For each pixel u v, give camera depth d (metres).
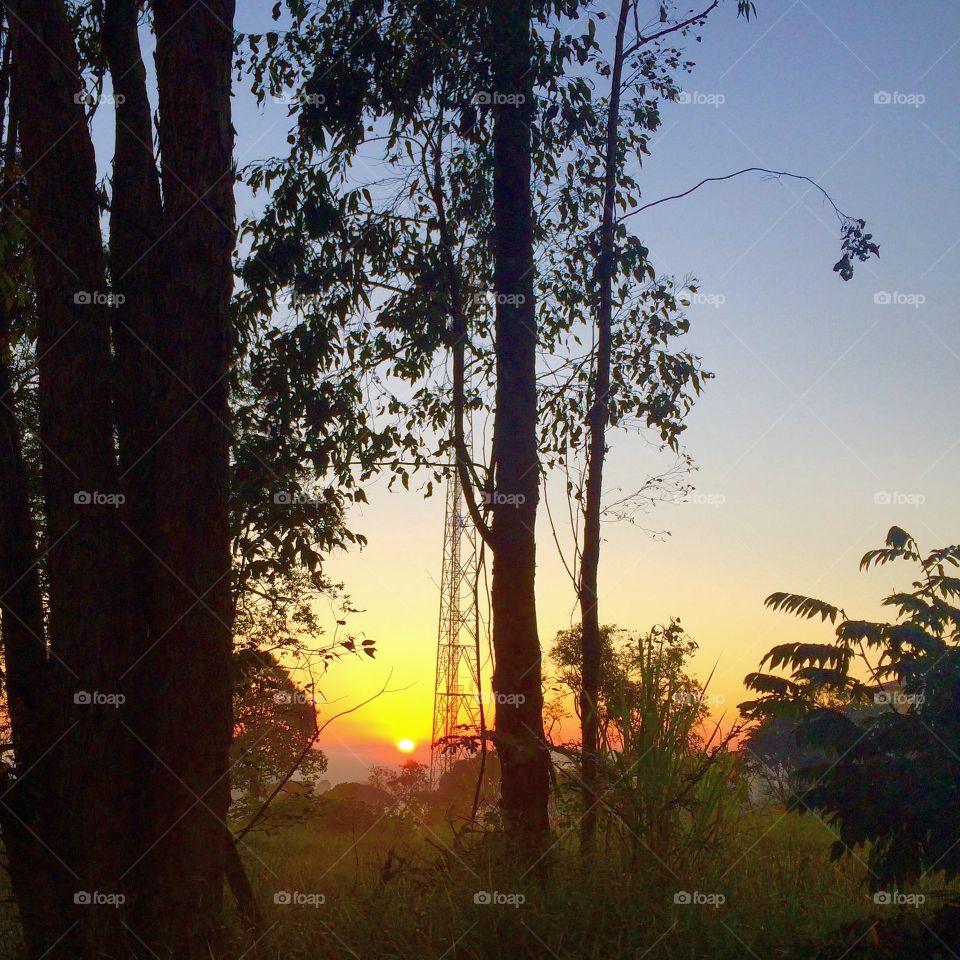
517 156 9.41
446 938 5.52
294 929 5.83
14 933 6.72
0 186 7.89
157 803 5.92
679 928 5.70
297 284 9.93
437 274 10.12
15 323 8.99
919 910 5.86
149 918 5.80
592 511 9.69
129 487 6.27
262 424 9.61
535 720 8.22
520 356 9.03
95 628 5.97
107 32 7.09
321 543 9.23
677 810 6.94
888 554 6.38
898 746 5.84
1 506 6.25
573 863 6.68
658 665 7.32
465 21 9.85
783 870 7.12
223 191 6.63
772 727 6.96
